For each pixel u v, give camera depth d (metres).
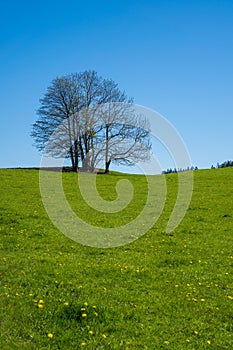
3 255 18.39
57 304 12.50
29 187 41.31
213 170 62.53
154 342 10.85
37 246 20.50
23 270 15.91
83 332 11.09
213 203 34.78
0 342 10.32
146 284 15.32
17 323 11.34
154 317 12.40
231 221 28.27
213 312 13.02
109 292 14.05
